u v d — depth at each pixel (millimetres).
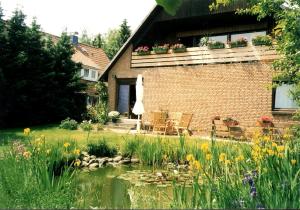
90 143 12195
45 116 22375
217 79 17422
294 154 5727
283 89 15664
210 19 19094
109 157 11961
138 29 20141
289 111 15344
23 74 20703
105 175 9570
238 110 16688
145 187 8211
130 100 21328
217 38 19531
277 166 5109
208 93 17641
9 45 20328
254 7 9891
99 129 18641
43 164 6266
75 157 9797
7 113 20297
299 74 9250
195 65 18172
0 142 12219
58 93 22875
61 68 23516
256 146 6809
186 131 16938
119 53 20812
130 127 19641
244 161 6562
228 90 17047
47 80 21812
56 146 9047
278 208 4078
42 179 5965
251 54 16453
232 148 8766
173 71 18891
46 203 5238
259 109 16125
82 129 18734
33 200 5328
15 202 5246
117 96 21453
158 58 19438
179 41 20781
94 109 23078
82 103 24547
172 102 18766
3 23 20500
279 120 15578
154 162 11211
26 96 20453
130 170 10406
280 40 9508
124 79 21219
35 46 21438
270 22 17359
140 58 20125
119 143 12727
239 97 16703
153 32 21078
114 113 20625
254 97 16297
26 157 6918
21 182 5789
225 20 18938
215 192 4902
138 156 11742
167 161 11133
